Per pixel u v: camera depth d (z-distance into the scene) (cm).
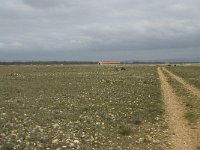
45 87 5122
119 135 2186
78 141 1938
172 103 3559
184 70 11862
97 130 2262
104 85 5475
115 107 3200
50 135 2036
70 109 3041
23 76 7781
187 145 1988
